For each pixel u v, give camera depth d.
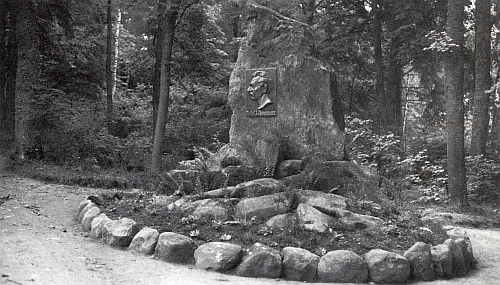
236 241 7.24
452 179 14.70
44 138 16.58
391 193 10.26
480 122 17.67
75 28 20.84
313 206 8.33
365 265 6.64
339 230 7.71
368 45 22.67
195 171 10.08
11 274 5.69
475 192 16.44
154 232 7.39
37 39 16.11
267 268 6.57
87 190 12.57
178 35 18.98
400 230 7.92
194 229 7.67
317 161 9.73
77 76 20.55
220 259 6.66
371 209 8.60
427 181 16.69
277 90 10.38
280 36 10.62
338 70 21.36
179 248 6.99
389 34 20.91
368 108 24.38
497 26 19.94
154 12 16.95
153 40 18.95
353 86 24.17
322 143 10.12
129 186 13.60
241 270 6.60
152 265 6.69
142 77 27.27
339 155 10.05
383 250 6.86
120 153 17.89
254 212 8.21
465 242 7.97
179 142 20.61
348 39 21.30
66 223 9.05
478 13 17.72
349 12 21.12
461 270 7.40
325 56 20.69
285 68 10.40
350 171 9.68
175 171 10.23
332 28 21.19
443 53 14.84
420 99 23.69
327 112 10.29
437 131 21.91
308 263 6.59
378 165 16.53
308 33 10.79
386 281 6.61
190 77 22.17
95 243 7.73
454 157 14.68
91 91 20.95
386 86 22.67
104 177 13.84
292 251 6.71
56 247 7.22
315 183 9.41
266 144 10.16
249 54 10.71
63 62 19.61
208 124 21.75
